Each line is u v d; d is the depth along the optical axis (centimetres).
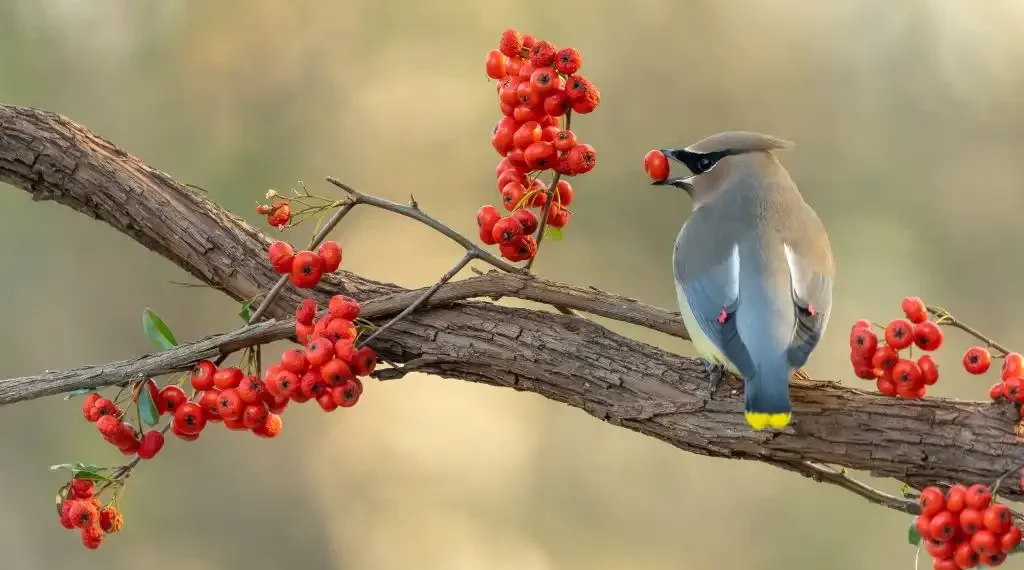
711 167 699
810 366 1486
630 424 600
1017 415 541
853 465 564
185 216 663
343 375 571
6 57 1416
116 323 1443
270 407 592
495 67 615
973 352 550
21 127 661
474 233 1470
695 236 660
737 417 582
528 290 621
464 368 622
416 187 1477
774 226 652
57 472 1381
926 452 548
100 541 596
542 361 608
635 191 1486
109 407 587
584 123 1494
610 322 1395
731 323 606
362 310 620
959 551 523
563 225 657
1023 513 568
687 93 1507
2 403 587
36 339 1422
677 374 598
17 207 1418
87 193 666
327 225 618
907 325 552
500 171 632
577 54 589
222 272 662
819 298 629
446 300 623
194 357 591
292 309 650
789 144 702
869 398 567
